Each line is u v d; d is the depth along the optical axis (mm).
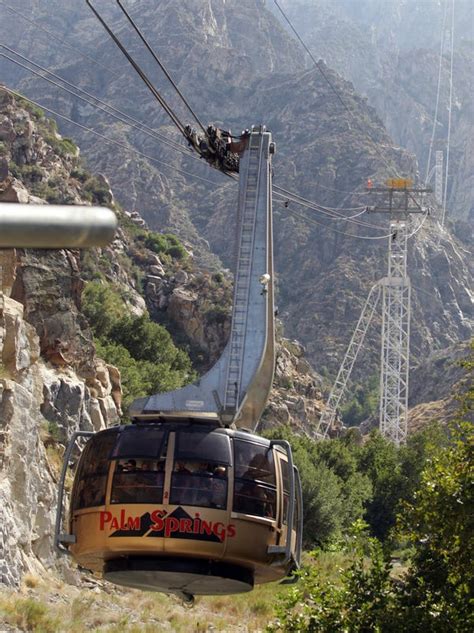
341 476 141250
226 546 34719
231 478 35031
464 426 44625
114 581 37188
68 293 96312
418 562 44688
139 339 160875
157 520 34531
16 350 78875
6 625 59594
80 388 89562
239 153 44875
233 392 39906
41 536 74000
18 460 72688
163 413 37500
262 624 75000
